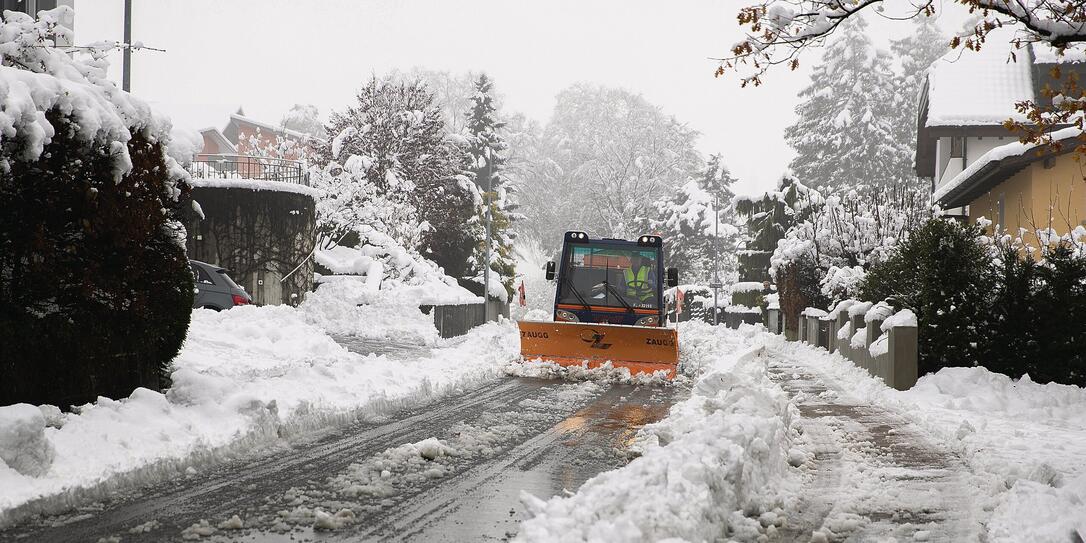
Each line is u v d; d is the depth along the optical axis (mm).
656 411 12508
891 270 20953
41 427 6801
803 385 16859
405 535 5824
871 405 13711
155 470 7438
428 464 8203
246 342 16797
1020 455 9078
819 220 35000
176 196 10445
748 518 6207
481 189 67375
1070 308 15312
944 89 39781
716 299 60062
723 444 6836
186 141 10852
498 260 57094
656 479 5953
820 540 5867
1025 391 13875
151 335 10094
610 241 19734
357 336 26891
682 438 7289
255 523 6051
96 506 6473
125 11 21625
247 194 29203
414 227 42938
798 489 7445
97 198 8945
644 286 19469
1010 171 27875
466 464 8289
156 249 10133
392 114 48500
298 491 7020
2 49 9023
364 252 36781
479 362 18344
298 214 30391
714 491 6176
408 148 48500
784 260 36031
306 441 9367
